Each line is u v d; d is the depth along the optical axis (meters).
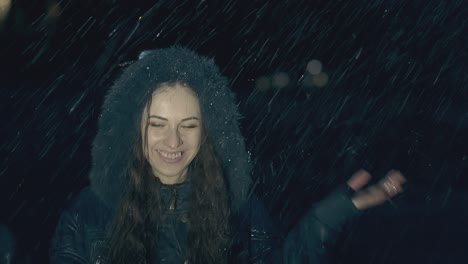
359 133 11.41
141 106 2.93
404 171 9.27
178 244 2.99
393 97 14.66
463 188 8.47
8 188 8.35
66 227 2.98
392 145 10.52
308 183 8.62
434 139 10.83
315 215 2.92
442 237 6.92
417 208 7.68
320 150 10.26
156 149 2.91
